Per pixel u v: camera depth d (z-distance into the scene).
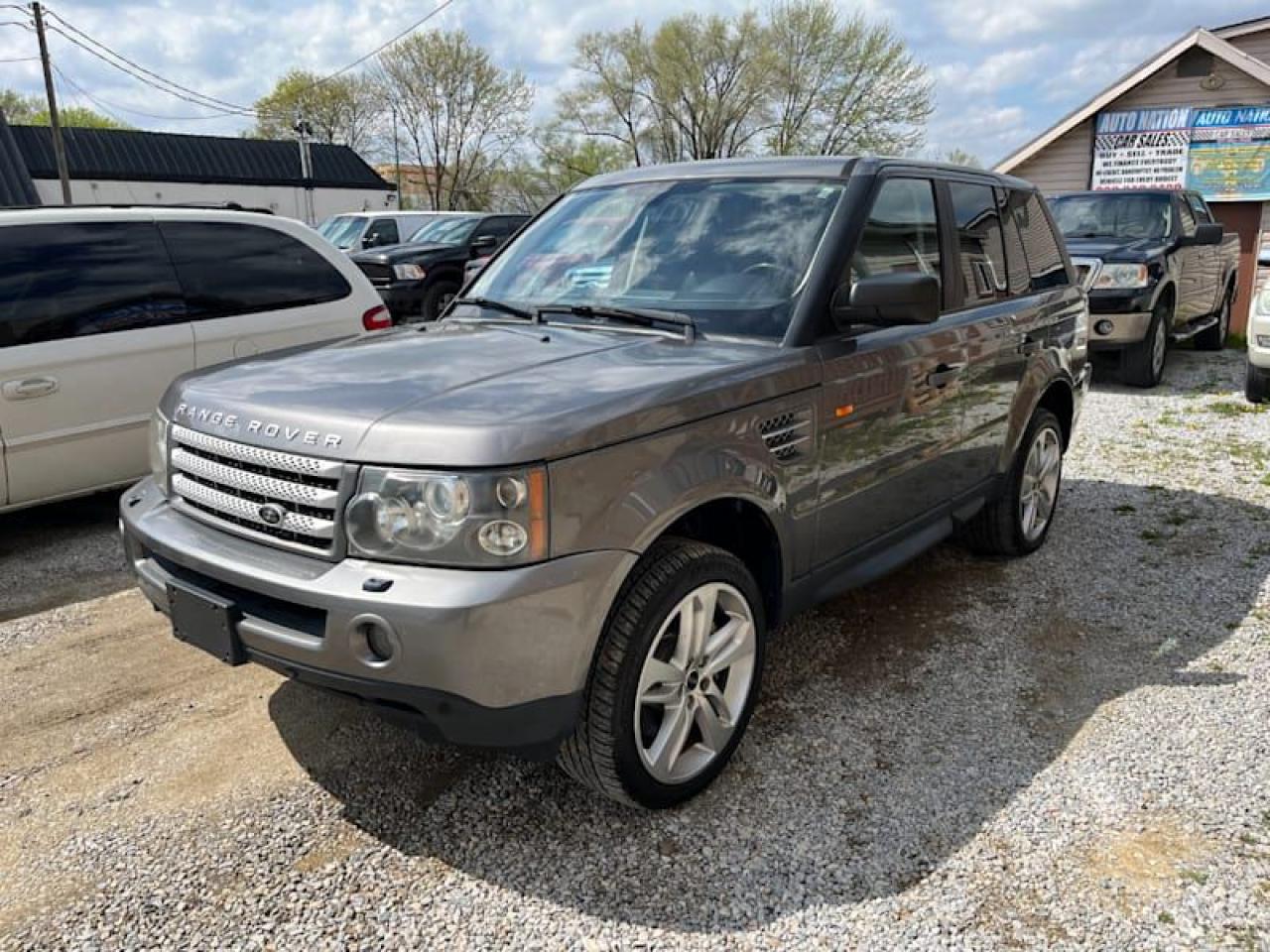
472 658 2.14
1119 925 2.22
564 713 2.32
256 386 2.66
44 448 4.80
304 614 2.34
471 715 2.20
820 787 2.79
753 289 3.13
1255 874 2.38
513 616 2.16
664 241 3.44
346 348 3.10
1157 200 9.75
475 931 2.24
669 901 2.33
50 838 2.60
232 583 2.42
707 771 2.76
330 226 16.27
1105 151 15.12
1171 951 2.14
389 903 2.34
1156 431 7.25
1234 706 3.21
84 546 4.99
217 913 2.30
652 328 3.13
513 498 2.16
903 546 3.60
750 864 2.46
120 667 3.60
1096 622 3.91
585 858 2.49
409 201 52.62
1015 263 4.38
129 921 2.28
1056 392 4.79
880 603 4.13
